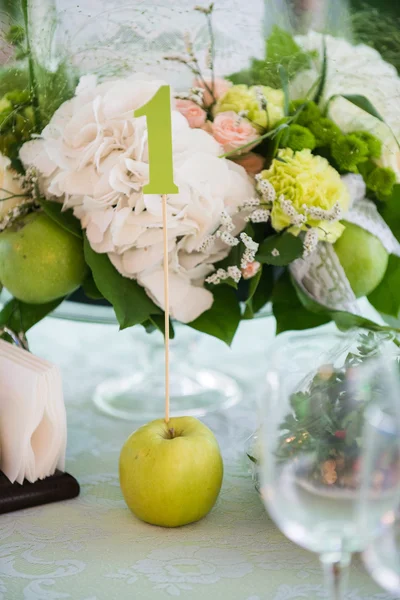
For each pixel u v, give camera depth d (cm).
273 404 51
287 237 85
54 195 88
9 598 59
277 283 93
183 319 88
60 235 87
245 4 94
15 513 73
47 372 74
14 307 96
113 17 93
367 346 69
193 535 70
